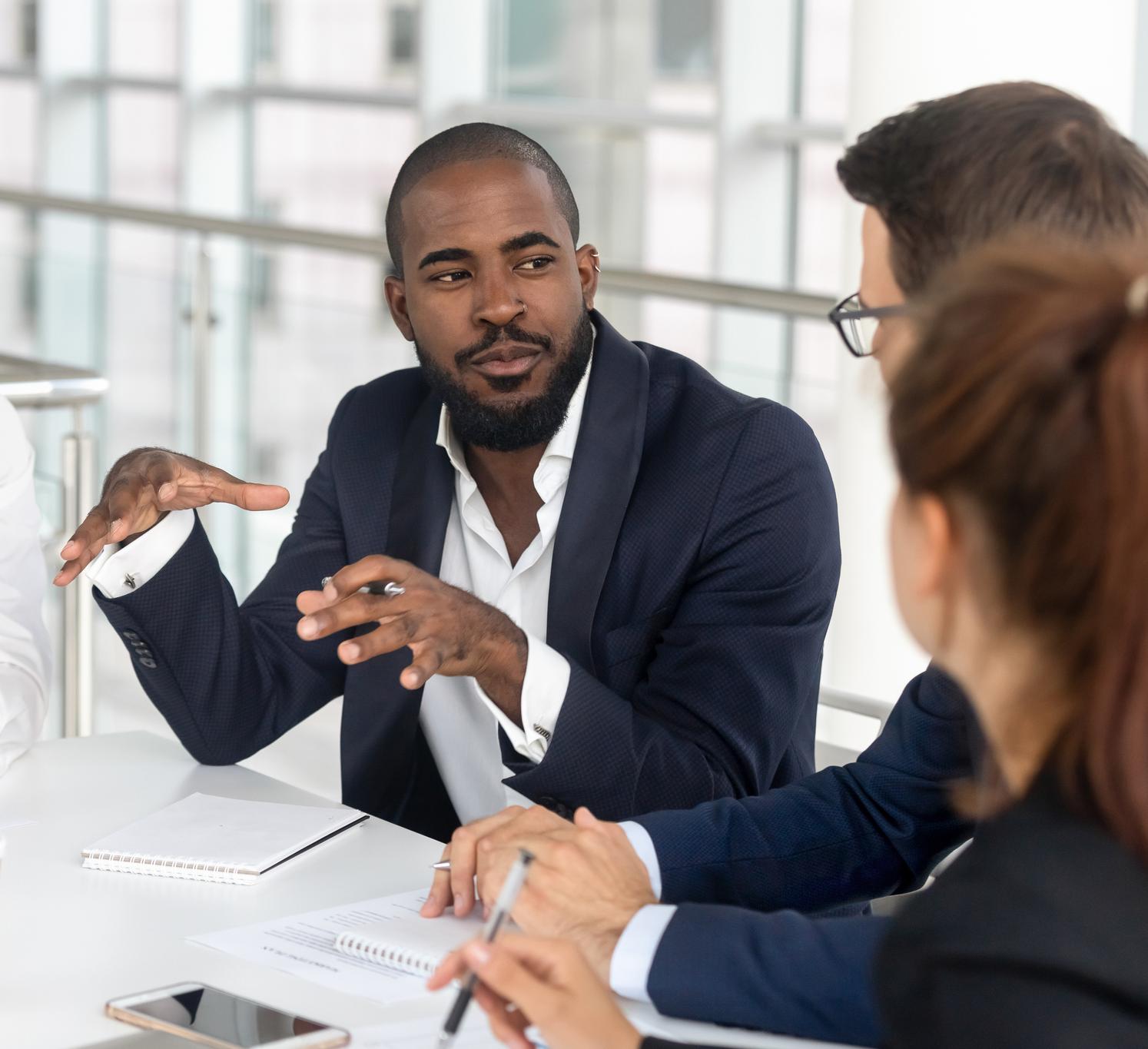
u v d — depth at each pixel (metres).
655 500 2.13
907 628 1.01
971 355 0.90
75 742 2.19
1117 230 1.38
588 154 6.91
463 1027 1.32
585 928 1.48
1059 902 0.90
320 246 4.25
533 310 2.11
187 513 2.13
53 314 4.96
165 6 8.68
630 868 1.57
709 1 6.48
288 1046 1.26
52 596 4.07
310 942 1.50
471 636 1.83
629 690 2.11
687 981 1.39
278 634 2.27
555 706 1.91
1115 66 3.29
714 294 3.43
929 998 0.92
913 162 1.44
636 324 6.45
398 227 2.18
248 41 8.34
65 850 1.76
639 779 1.93
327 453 2.39
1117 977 0.88
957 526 0.92
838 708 2.46
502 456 2.19
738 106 6.17
